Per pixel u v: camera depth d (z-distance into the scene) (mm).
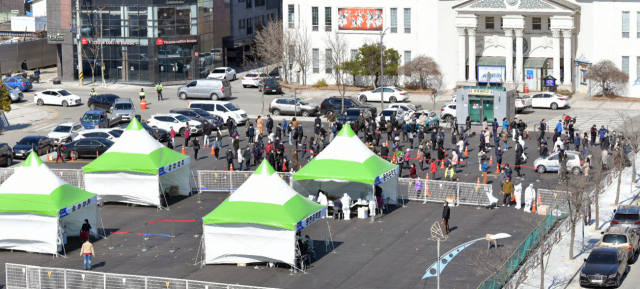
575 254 34250
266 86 82500
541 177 46875
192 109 64812
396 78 83812
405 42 83375
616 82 74562
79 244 36750
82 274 30000
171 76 89438
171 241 35469
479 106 62781
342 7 85250
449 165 46469
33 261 34531
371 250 34656
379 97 76312
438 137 51750
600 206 41875
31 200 35438
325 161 41000
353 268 32438
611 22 75312
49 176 36719
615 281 30219
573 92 78188
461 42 80188
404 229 37656
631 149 47594
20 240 35594
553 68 78000
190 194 45125
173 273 32312
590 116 67938
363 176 39406
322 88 84938
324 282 30938
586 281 30328
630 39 74688
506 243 34969
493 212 40250
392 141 58219
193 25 89938
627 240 33656
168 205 42875
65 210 35375
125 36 87750
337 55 83375
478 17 80500
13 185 36312
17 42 97188
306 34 87312
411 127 57156
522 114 69812
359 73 82062
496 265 30250
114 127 61906
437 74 81125
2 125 66188
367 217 39938
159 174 41781
